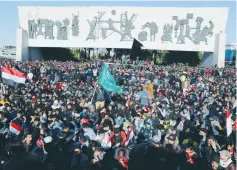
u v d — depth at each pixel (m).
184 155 8.16
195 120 13.26
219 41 57.97
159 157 8.02
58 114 12.49
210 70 41.50
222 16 58.62
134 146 8.54
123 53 70.88
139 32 61.47
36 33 63.66
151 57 70.38
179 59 70.56
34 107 14.22
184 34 60.38
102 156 8.23
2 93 17.78
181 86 28.61
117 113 13.71
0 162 7.62
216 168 7.25
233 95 21.08
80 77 32.19
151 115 12.44
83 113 13.95
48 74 34.00
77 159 8.09
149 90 22.09
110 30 62.03
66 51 73.88
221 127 12.25
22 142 8.49
